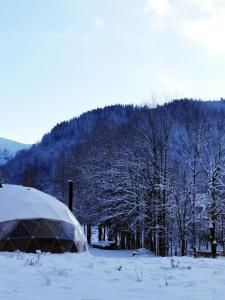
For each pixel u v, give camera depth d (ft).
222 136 108.27
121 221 132.16
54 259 42.98
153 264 41.04
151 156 120.37
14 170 404.36
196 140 111.65
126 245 144.77
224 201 101.71
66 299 21.48
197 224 110.11
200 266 39.83
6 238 66.13
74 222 77.77
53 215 72.95
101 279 28.96
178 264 40.42
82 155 169.37
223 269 37.11
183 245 103.81
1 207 69.97
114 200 130.31
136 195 124.77
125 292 24.11
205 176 109.19
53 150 400.67
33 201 73.46
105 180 140.56
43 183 247.09
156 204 116.88
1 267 33.73
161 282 28.30
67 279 28.45
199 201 106.22
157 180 117.91
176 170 114.93
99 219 142.20
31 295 22.20
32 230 68.90
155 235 118.42
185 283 27.94
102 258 47.14
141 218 120.78
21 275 29.55
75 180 166.91
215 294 24.02
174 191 107.45
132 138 138.72
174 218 112.57
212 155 107.34
